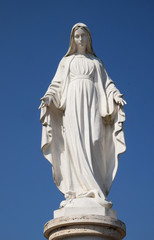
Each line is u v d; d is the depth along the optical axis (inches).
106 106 540.1
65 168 527.2
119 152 529.3
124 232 483.2
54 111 547.8
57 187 529.0
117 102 532.4
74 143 511.8
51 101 539.2
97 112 533.0
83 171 499.2
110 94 546.6
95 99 539.5
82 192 493.7
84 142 514.6
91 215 459.8
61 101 544.1
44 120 534.0
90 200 479.2
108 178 526.3
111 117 539.5
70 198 494.3
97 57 589.6
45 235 494.9
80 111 525.7
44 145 527.8
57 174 531.5
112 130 542.9
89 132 517.7
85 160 501.7
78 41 569.9
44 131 533.3
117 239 474.6
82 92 535.8
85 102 531.2
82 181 496.7
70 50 582.2
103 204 475.2
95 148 516.4
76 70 552.7
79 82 542.3
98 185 493.0
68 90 546.3
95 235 462.3
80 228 459.2
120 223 472.4
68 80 553.6
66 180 518.9
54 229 474.6
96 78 559.2
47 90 555.8
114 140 538.6
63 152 540.1
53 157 533.3
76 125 518.0
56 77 567.8
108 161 535.2
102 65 578.9
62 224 462.9
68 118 527.8
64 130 535.2
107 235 463.5
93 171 505.7
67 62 566.3
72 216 460.4
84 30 571.2
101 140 523.5
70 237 464.8
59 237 470.9
